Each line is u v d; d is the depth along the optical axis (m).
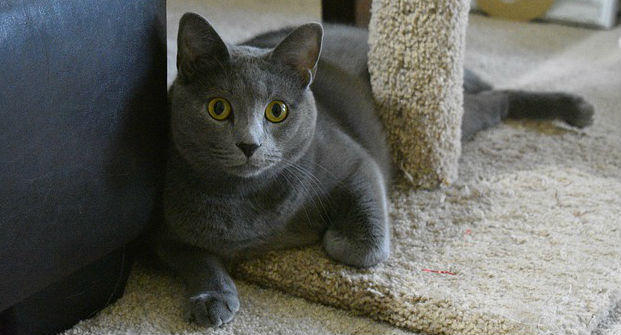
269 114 1.35
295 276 1.48
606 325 1.35
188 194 1.43
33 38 1.08
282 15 2.80
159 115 1.38
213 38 1.32
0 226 1.10
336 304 1.45
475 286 1.42
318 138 1.53
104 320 1.41
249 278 1.53
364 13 2.12
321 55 1.83
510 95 2.10
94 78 1.20
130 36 1.26
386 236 1.51
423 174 1.77
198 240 1.47
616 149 1.94
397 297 1.40
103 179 1.26
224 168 1.34
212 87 1.32
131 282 1.53
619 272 1.45
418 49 1.65
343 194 1.55
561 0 2.79
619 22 2.80
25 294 1.21
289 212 1.48
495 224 1.63
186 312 1.39
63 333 1.37
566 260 1.49
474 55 2.52
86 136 1.20
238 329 1.37
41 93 1.10
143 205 1.37
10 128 1.07
